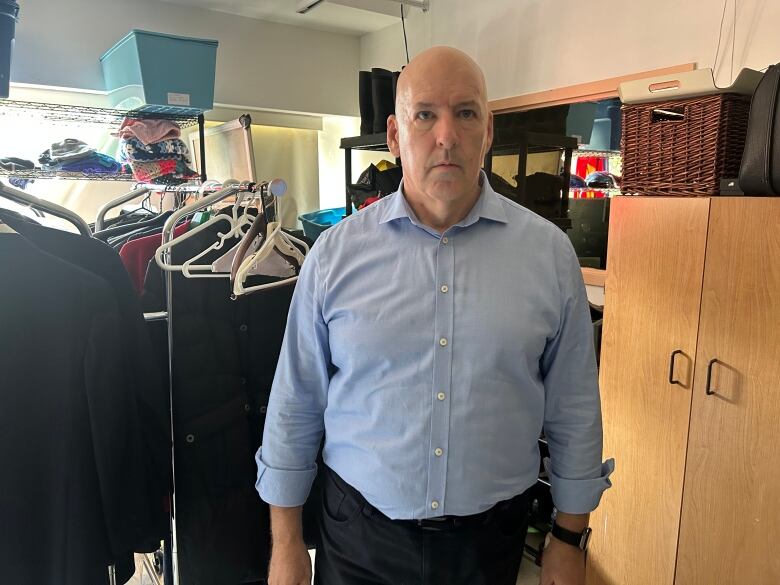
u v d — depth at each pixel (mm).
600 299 2207
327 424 1185
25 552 1171
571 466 1151
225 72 2998
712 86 1457
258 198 1484
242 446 1479
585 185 2230
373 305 1074
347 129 3652
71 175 2291
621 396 1759
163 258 1419
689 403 1580
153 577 1898
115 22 2680
